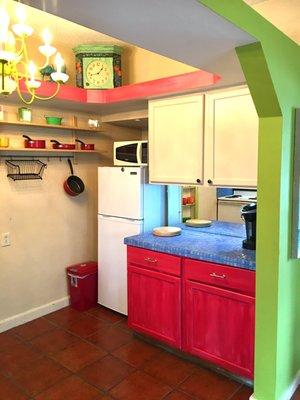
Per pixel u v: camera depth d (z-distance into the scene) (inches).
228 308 88.8
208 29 55.8
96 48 122.8
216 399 83.7
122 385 89.0
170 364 98.5
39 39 117.6
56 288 135.6
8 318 120.4
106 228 131.1
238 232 117.0
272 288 75.3
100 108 131.8
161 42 61.2
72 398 84.1
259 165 74.9
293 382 86.4
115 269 129.2
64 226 136.5
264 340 77.4
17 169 120.0
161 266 102.3
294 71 75.6
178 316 99.0
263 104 71.3
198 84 97.5
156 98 114.1
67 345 109.0
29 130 122.0
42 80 108.4
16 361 100.1
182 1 46.1
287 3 87.4
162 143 116.0
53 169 130.9
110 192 128.5
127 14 50.4
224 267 88.7
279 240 73.8
